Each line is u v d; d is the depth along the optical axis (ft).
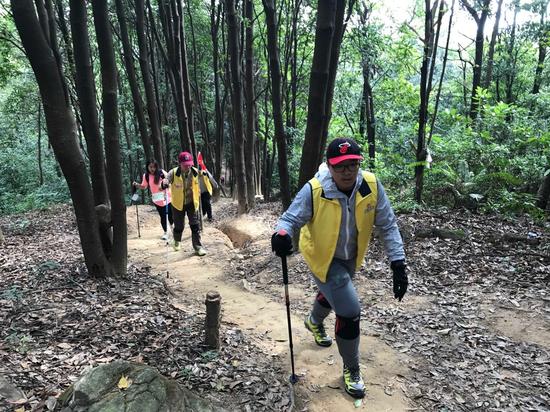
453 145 30.68
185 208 24.53
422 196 28.27
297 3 34.09
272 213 33.88
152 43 43.73
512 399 10.00
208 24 51.01
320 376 11.12
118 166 16.69
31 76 53.88
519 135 30.83
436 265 17.92
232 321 14.64
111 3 41.70
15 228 31.27
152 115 38.81
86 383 8.13
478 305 14.34
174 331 12.46
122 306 14.08
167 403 8.27
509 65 45.32
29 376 9.30
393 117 42.88
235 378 10.43
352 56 32.81
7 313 12.81
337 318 10.19
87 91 16.20
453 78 55.52
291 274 19.01
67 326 12.17
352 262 10.33
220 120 48.32
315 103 18.95
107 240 17.24
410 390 10.57
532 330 12.66
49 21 14.39
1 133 66.85
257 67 47.60
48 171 65.62
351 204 9.57
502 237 19.99
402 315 14.20
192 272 21.15
